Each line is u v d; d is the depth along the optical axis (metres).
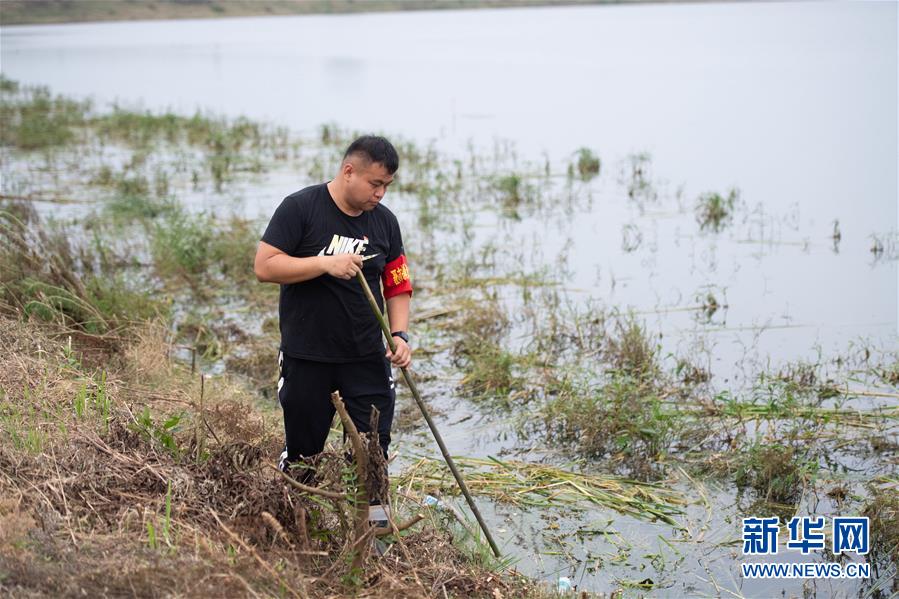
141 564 3.26
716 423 6.11
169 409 5.40
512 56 38.44
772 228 11.20
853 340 7.68
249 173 15.07
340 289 4.02
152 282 8.95
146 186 13.52
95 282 7.39
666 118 20.38
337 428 5.77
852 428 6.06
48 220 10.38
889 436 5.94
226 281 9.08
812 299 8.72
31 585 3.06
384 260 4.17
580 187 13.58
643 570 4.57
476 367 7.06
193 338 7.52
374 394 4.20
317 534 3.86
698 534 4.89
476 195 13.08
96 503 3.70
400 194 13.13
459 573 3.99
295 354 4.09
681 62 33.16
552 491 5.27
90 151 17.00
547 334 7.74
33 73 34.59
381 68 34.81
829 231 11.03
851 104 21.56
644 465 5.64
